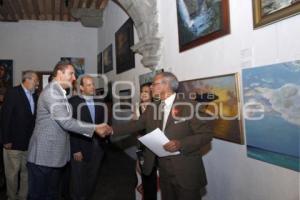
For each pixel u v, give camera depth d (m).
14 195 4.14
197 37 3.60
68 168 4.11
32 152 2.93
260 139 2.57
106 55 9.76
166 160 2.67
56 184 3.08
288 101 2.23
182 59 4.08
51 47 11.03
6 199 4.42
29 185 2.94
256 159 2.66
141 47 5.12
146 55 5.05
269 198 2.52
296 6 2.12
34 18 10.75
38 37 10.94
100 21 10.37
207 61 3.43
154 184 3.43
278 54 2.33
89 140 3.99
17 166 4.07
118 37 8.06
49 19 10.98
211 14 3.28
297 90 2.14
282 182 2.37
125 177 5.69
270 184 2.51
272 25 2.39
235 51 2.90
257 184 2.67
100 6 9.95
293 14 2.15
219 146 3.28
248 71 2.68
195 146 2.47
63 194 4.25
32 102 4.16
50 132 2.91
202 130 2.57
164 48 4.72
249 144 2.72
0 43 10.62
